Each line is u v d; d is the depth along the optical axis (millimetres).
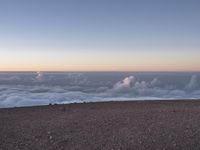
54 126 9898
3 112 13109
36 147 7621
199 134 8602
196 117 11250
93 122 10445
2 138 8430
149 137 8344
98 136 8547
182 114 12016
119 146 7629
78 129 9422
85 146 7676
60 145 7777
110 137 8430
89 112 12852
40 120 10977
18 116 11930
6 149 7465
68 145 7773
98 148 7512
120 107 14672
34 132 9086
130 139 8203
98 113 12484
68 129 9438
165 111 12938
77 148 7535
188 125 9742
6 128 9641
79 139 8273
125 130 9188
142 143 7836
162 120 10648
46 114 12414
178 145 7660
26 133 8977
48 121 10766
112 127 9625
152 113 12320
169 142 7887
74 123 10336
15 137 8531
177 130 9070
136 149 7402
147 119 10883
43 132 9086
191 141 7965
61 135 8703
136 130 9156
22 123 10430
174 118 11039
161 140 8062
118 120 10750
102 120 10789
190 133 8711
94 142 7984
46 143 7945
